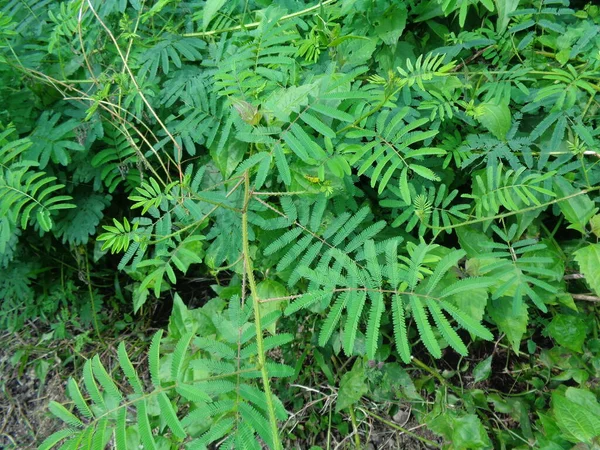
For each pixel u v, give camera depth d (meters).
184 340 1.05
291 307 1.04
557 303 1.63
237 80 1.39
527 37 1.59
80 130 1.69
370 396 1.76
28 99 1.79
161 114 1.79
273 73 1.40
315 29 1.49
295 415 1.80
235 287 1.70
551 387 1.70
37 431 2.02
